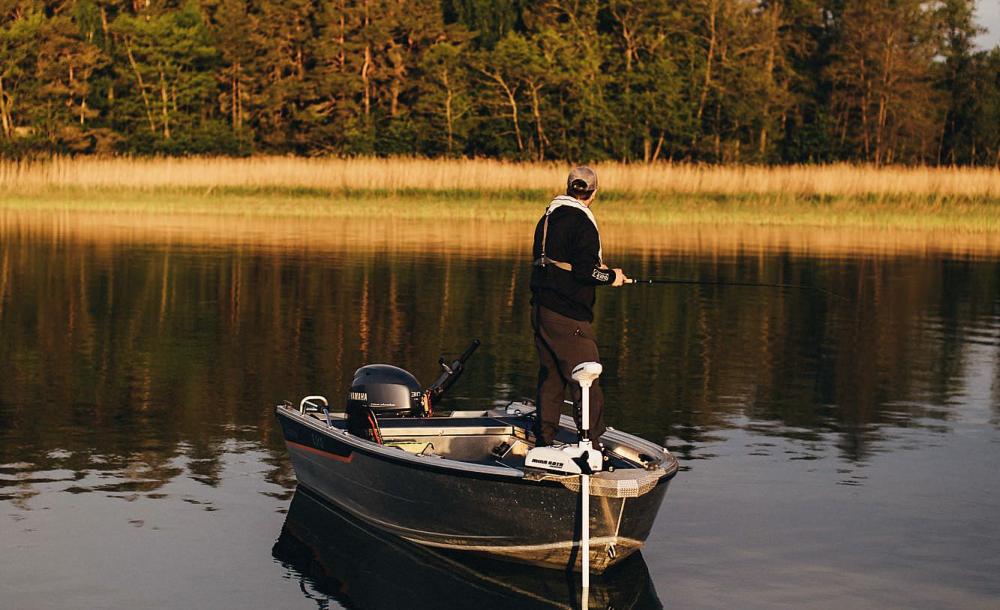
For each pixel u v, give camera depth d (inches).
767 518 305.7
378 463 288.8
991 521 305.7
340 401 430.3
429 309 675.4
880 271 943.7
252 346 545.3
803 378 498.6
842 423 414.3
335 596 251.8
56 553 271.4
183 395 438.6
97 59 2923.2
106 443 368.5
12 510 301.0
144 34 2923.2
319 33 3100.4
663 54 3006.9
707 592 256.4
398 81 3038.9
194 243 1085.1
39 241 1077.8
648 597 253.4
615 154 2933.1
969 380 498.0
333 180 1883.6
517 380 478.6
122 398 432.5
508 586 261.0
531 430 317.7
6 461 345.7
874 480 342.0
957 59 3472.0
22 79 2864.2
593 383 290.4
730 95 3031.5
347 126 2977.4
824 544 286.8
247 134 2997.0
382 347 547.5
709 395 459.2
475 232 1304.1
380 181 1875.0
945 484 339.0
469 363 512.7
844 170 1808.6
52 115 2859.3
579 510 262.2
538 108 2925.7
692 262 960.3
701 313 709.3
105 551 273.9
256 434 383.6
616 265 925.2
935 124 3432.6
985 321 687.1
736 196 1825.8
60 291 727.7
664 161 2940.5
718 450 374.3
